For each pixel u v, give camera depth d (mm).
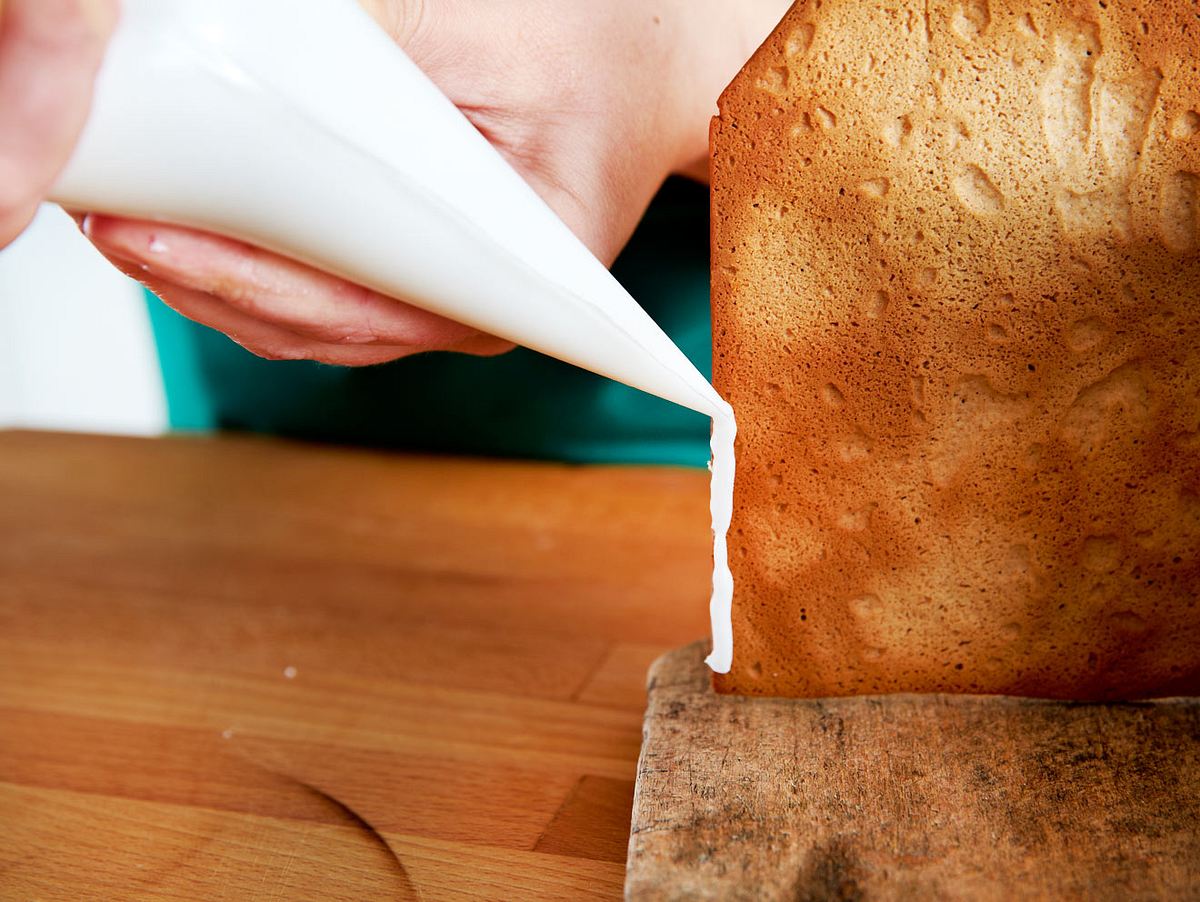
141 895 230
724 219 232
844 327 233
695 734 247
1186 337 228
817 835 214
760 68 223
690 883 203
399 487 479
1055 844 209
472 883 231
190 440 551
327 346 237
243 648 343
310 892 230
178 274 193
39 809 262
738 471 245
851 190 225
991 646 251
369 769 276
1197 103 216
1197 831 210
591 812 255
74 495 479
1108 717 247
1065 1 215
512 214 192
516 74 269
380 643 344
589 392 489
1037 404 234
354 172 176
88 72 155
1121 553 242
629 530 426
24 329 692
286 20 169
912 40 218
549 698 309
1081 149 219
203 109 165
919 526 244
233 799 264
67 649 345
